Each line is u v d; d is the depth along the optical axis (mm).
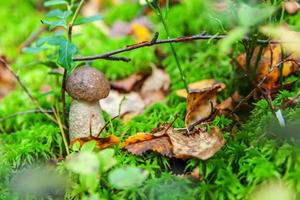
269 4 547
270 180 505
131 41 834
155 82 769
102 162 504
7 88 819
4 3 1006
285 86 605
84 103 582
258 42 565
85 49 812
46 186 559
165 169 555
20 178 570
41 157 599
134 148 559
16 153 592
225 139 559
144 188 527
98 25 917
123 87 760
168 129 568
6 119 697
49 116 634
